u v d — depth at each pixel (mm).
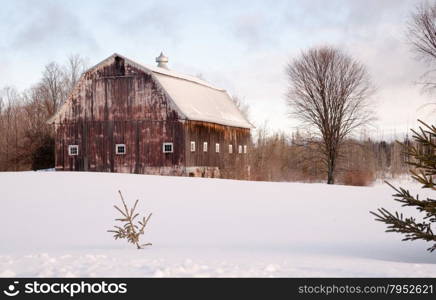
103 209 17031
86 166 41438
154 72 39500
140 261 7141
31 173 30719
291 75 55188
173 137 38688
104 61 40844
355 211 16750
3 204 18234
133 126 40000
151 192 21234
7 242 12164
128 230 10445
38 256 7773
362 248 11172
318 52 53406
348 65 53000
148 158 39500
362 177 54125
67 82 76750
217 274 5938
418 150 8195
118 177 27922
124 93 40312
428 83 41500
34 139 58969
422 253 10500
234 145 48750
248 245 11539
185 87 43625
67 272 6027
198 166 40469
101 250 9969
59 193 20891
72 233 13273
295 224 14445
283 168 59062
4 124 73125
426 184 8156
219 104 48781
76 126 41906
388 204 18375
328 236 12781
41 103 75375
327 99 53344
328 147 52969
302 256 9188
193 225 14242
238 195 20781
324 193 21844
